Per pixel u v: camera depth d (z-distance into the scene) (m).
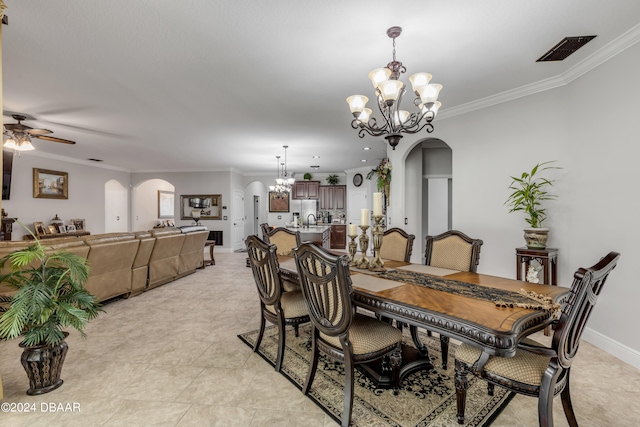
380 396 1.91
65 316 1.85
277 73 2.79
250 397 1.91
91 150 6.22
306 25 2.08
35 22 2.02
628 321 2.31
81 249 3.09
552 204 3.02
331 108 3.70
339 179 9.72
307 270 1.80
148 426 1.64
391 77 2.37
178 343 2.70
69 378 2.12
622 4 1.89
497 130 3.42
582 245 2.75
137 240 3.95
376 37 2.23
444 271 2.37
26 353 1.89
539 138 3.10
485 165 3.53
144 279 4.28
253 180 9.79
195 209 8.95
